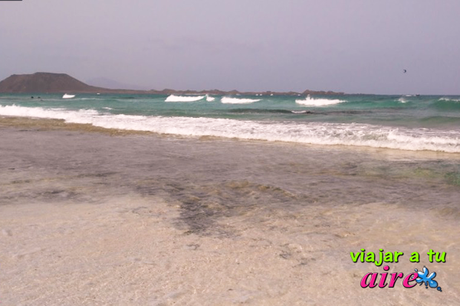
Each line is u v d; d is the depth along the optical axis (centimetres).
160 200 541
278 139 1201
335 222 455
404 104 3559
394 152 975
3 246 372
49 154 929
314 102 4034
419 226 440
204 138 1256
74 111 2530
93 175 701
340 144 1109
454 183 646
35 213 477
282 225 444
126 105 3762
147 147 1059
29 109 2455
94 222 446
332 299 283
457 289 301
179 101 5169
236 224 446
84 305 268
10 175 693
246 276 317
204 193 580
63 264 335
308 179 678
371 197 562
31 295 281
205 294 286
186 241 392
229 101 4641
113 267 329
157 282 304
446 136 1131
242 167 784
